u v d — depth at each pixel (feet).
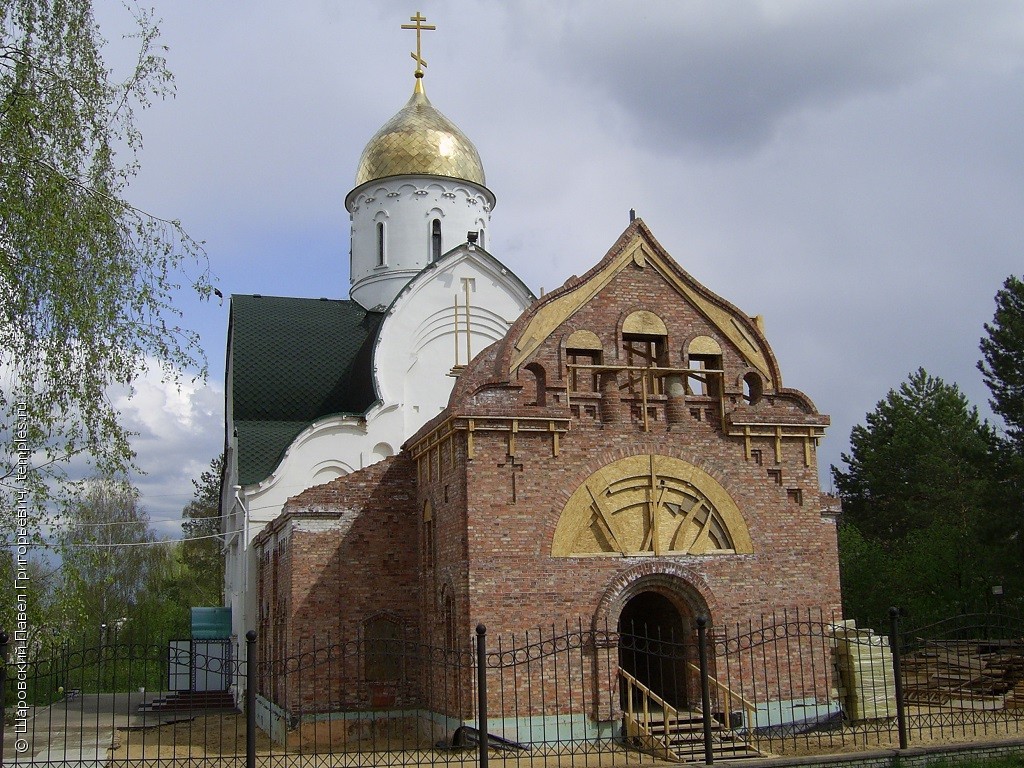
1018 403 145.38
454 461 74.90
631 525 75.36
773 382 80.53
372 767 62.49
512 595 71.36
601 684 71.41
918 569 169.89
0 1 56.49
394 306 122.11
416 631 84.69
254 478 111.96
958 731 71.77
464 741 68.39
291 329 130.93
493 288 126.82
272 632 94.27
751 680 74.95
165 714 111.75
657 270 79.92
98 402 55.47
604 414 76.23
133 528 184.14
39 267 53.67
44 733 93.66
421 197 141.69
